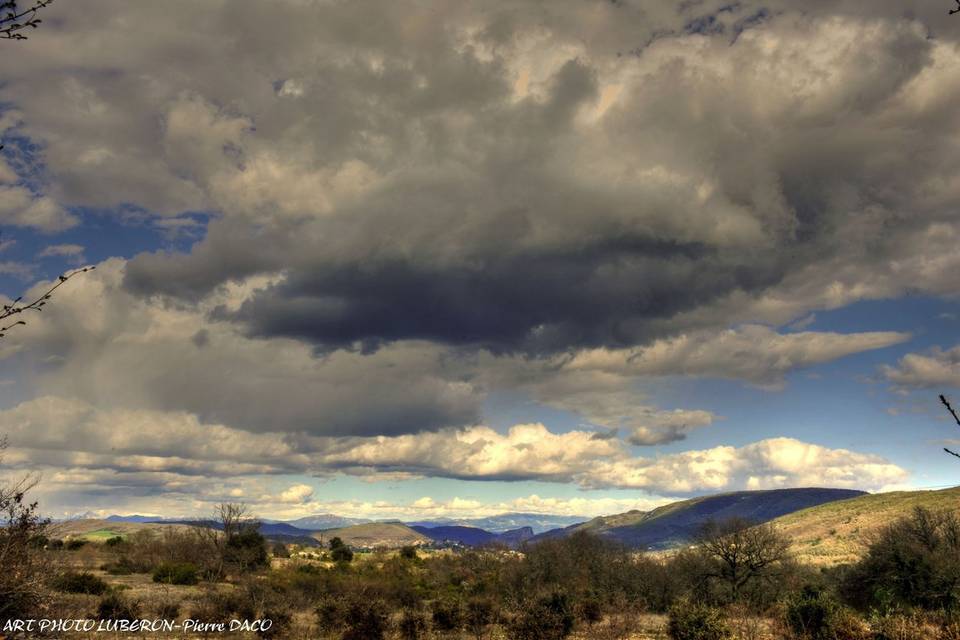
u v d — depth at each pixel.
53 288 7.00
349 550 106.25
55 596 15.63
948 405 6.07
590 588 65.56
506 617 44.16
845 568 60.28
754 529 64.12
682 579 64.12
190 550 69.88
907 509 137.88
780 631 36.44
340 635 37.22
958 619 30.77
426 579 77.06
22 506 14.88
